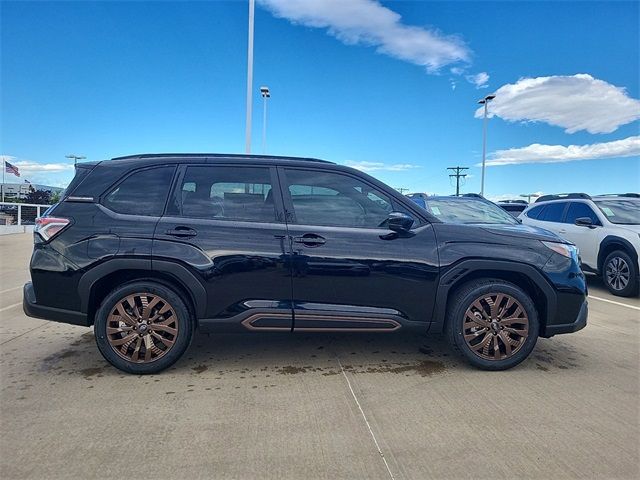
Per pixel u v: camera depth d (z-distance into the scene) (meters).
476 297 4.18
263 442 2.99
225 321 4.09
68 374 4.14
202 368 4.30
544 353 4.79
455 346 4.24
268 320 4.10
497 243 4.22
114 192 4.20
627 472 2.67
